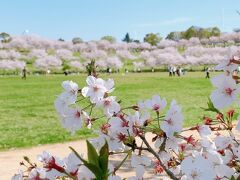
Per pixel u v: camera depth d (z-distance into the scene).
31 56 128.12
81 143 14.40
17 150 13.48
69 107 2.24
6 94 39.78
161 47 156.25
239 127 2.07
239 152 2.45
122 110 2.36
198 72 98.81
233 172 2.23
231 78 1.99
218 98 2.00
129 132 2.28
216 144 2.57
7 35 161.25
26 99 34.16
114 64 110.31
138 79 62.97
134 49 156.62
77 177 1.84
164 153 2.62
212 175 1.87
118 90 42.28
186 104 27.98
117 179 1.98
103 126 2.33
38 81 64.81
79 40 169.62
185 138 2.41
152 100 2.38
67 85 2.24
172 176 2.37
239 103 1.99
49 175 1.88
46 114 23.56
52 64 111.81
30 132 17.11
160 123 2.21
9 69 109.50
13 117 22.38
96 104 2.27
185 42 156.62
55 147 13.86
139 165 2.46
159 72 107.81
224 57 2.03
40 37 147.75
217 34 177.38
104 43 147.25
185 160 1.89
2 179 9.86
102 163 1.54
